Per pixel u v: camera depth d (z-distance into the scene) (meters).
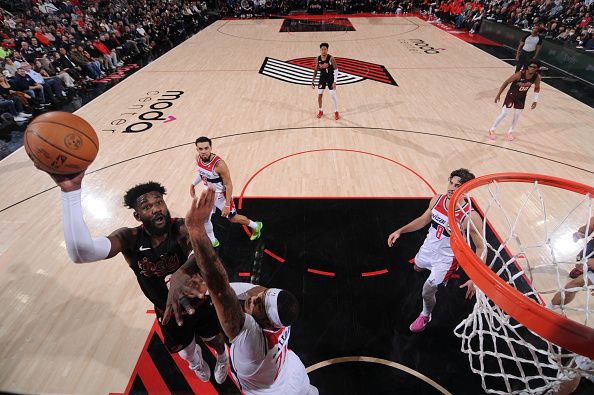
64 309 3.54
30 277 3.91
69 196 1.49
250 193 5.23
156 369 2.99
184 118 7.74
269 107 8.26
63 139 1.45
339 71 10.70
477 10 15.82
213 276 1.25
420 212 4.79
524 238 4.29
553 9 13.68
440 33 15.99
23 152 6.53
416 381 2.87
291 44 14.26
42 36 10.59
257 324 1.52
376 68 11.00
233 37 15.76
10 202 5.18
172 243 2.11
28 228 4.67
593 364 2.08
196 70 11.11
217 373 2.79
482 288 1.87
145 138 6.88
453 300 3.57
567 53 10.23
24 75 8.16
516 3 14.80
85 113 8.07
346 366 2.99
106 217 4.80
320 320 3.40
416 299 3.60
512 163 5.87
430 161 5.97
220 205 4.21
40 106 8.46
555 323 1.54
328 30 16.88
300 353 3.10
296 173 5.70
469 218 2.85
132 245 2.05
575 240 3.57
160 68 11.44
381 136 6.84
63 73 9.38
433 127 7.16
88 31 11.67
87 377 2.94
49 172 1.45
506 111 6.34
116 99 8.89
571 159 5.94
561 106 8.02
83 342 3.22
